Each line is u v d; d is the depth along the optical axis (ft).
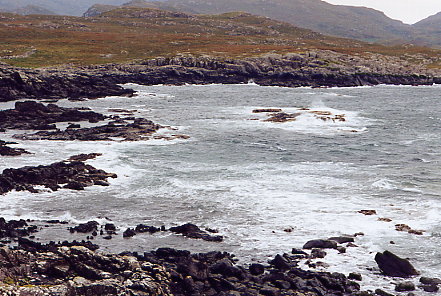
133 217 118.42
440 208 122.72
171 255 91.91
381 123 260.42
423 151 192.54
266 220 115.55
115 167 161.99
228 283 80.33
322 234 106.93
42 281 76.84
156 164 166.81
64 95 357.61
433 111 311.68
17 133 220.43
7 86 341.82
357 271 89.40
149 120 252.01
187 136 215.72
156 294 75.05
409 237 104.88
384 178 150.20
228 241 103.45
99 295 73.51
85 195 134.31
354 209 122.31
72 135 210.18
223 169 160.86
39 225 111.86
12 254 81.76
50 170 147.23
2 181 138.51
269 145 201.26
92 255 82.94
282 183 144.56
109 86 390.21
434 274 88.74
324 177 151.33
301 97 386.93
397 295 80.02
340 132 232.32
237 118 271.49
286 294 78.38
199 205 126.31
